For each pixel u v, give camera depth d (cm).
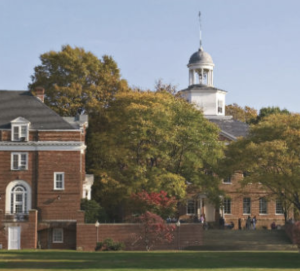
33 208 6731
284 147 6675
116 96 7756
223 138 8962
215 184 7425
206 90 10019
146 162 7694
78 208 6738
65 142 6788
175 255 5372
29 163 6775
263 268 4294
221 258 5047
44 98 8200
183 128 7244
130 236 6538
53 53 8419
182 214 8581
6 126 6819
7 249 6412
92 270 4100
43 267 4344
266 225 8775
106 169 7619
